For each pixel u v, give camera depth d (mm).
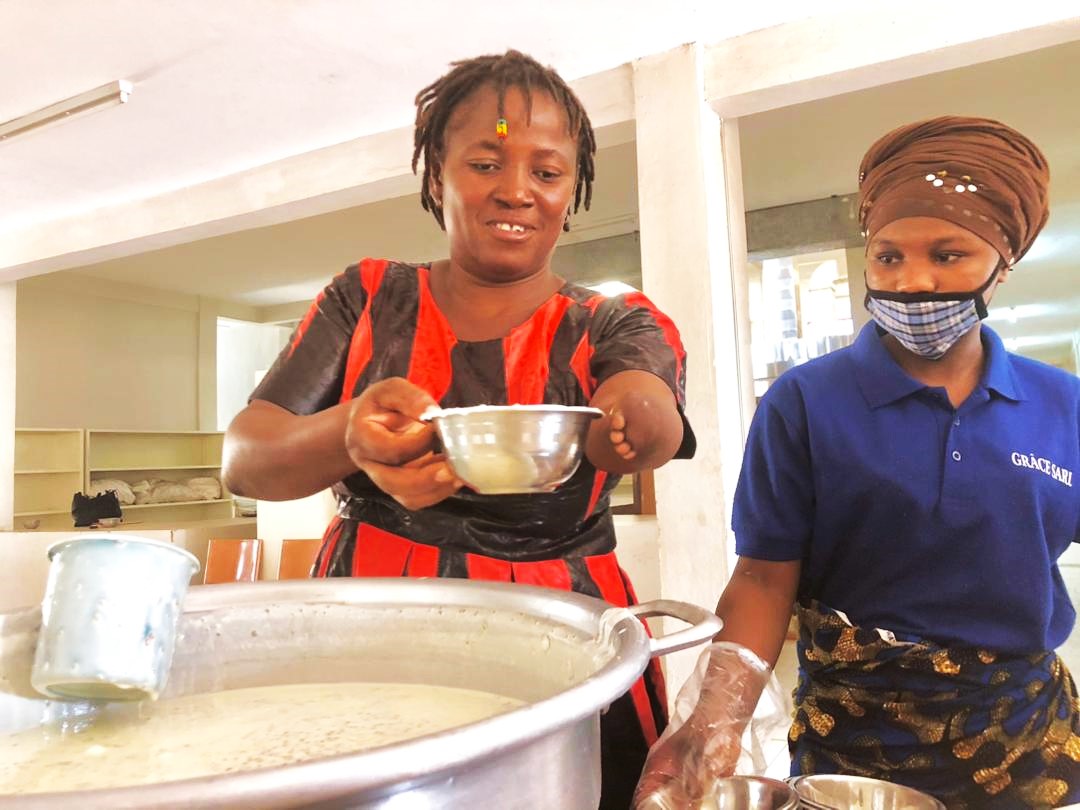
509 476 683
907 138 1000
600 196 5492
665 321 975
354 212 5645
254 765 632
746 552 1153
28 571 5152
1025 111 4258
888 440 1057
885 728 1035
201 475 8148
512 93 918
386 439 707
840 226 5730
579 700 437
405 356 985
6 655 704
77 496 5520
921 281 982
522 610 752
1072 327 12570
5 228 5312
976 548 1024
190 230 4652
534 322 978
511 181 922
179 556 689
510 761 414
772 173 5191
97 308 7793
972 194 957
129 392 8023
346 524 1003
